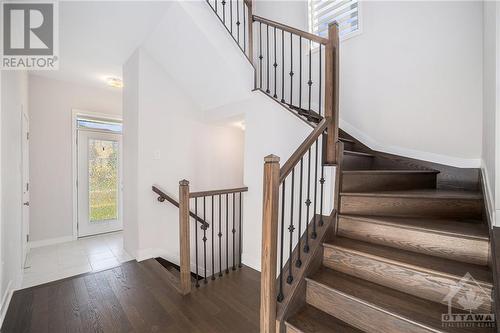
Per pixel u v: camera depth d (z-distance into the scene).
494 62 1.37
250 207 2.56
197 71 2.78
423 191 2.01
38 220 3.52
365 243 1.66
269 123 2.37
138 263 2.71
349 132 2.96
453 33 2.20
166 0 2.13
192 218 3.37
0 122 1.76
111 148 4.30
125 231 3.24
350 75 2.94
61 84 3.74
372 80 2.75
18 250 2.23
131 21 2.39
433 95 2.33
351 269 1.55
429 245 1.44
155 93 2.96
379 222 1.62
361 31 2.81
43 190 3.56
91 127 4.07
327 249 1.67
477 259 1.30
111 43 2.75
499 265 1.05
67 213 3.77
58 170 3.70
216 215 3.60
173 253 3.13
